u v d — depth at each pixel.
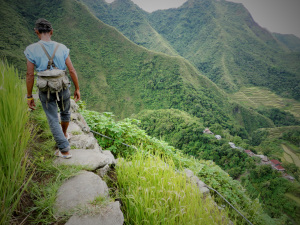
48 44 1.84
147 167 2.42
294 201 43.34
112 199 1.70
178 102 135.25
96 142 3.11
